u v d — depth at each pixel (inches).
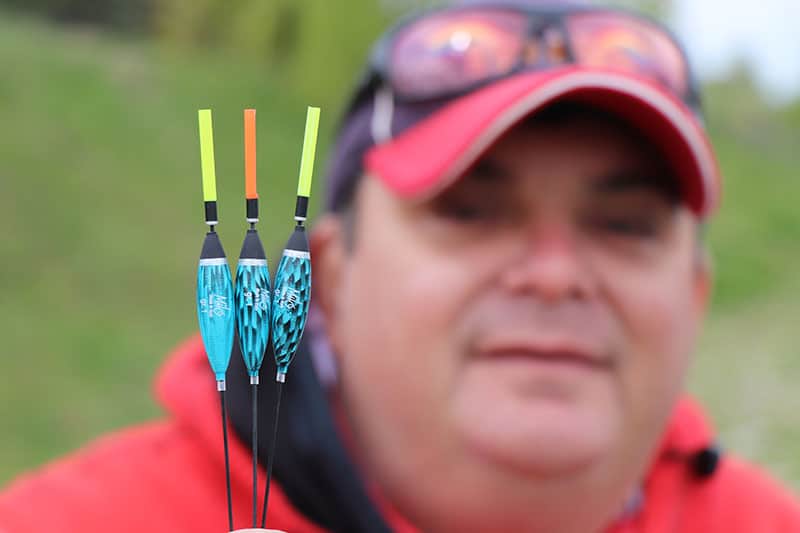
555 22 70.1
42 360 292.7
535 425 61.4
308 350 67.6
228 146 533.3
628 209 65.3
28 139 473.1
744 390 305.0
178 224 442.6
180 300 374.3
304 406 66.1
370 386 67.3
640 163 65.2
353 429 69.9
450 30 69.7
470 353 63.3
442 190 64.1
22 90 517.7
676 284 67.0
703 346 373.1
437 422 64.1
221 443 67.8
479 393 62.7
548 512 64.5
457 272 63.1
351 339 69.3
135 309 356.5
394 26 78.3
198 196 474.3
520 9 71.0
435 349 63.7
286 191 495.2
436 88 67.9
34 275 365.7
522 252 63.1
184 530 67.0
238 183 486.9
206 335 45.4
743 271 505.4
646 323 64.3
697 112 74.5
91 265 385.7
